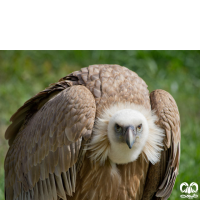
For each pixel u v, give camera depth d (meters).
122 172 11.56
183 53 25.50
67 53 25.16
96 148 11.10
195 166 16.20
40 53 24.73
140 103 11.87
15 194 12.45
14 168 12.52
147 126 11.16
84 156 11.34
